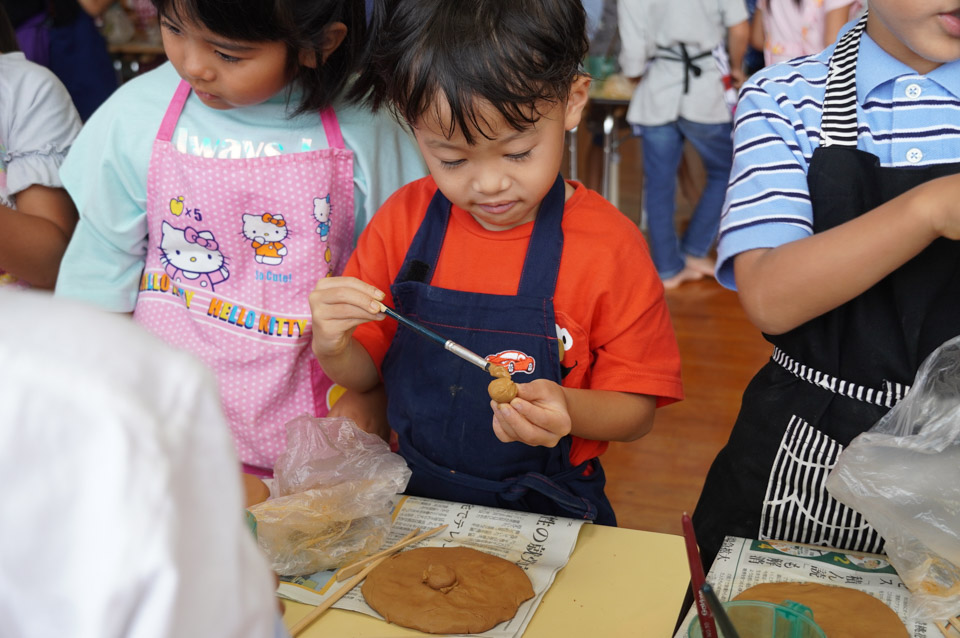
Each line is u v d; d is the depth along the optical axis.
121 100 1.34
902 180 0.98
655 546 1.00
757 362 3.18
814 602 0.86
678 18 3.45
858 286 0.91
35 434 0.32
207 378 0.37
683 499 2.42
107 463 0.32
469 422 1.12
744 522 1.11
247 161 1.26
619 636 0.86
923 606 0.85
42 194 1.51
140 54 4.39
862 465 0.91
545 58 0.95
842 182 1.00
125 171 1.33
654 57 3.56
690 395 2.96
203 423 0.36
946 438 0.89
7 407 0.32
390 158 1.38
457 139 0.98
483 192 1.02
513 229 1.15
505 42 0.93
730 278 1.09
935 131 0.99
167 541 0.32
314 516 0.99
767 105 1.06
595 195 1.20
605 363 1.15
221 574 0.35
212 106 1.27
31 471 0.32
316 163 1.29
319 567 0.98
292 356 1.32
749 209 1.04
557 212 1.14
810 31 3.29
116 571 0.31
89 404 0.32
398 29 0.98
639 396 1.15
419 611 0.88
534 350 1.09
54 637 0.33
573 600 0.92
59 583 0.32
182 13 1.08
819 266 0.92
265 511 0.99
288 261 1.31
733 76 3.63
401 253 1.23
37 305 0.36
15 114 1.50
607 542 1.02
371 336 1.23
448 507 1.09
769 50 3.46
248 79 1.16
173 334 1.36
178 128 1.32
